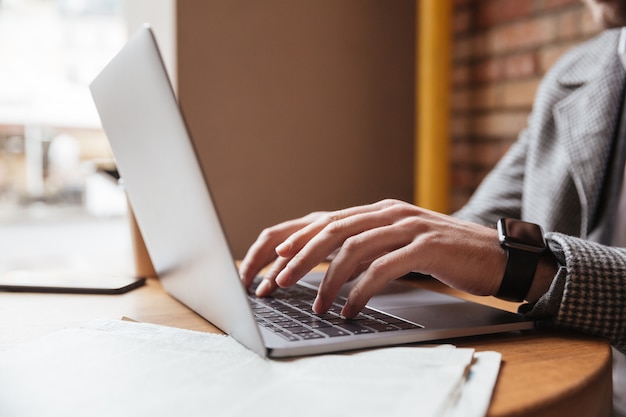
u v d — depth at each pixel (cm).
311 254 61
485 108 198
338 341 50
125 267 115
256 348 49
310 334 53
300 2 140
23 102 327
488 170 196
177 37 128
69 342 52
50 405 38
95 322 60
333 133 146
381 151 153
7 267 117
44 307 74
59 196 327
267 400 39
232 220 137
